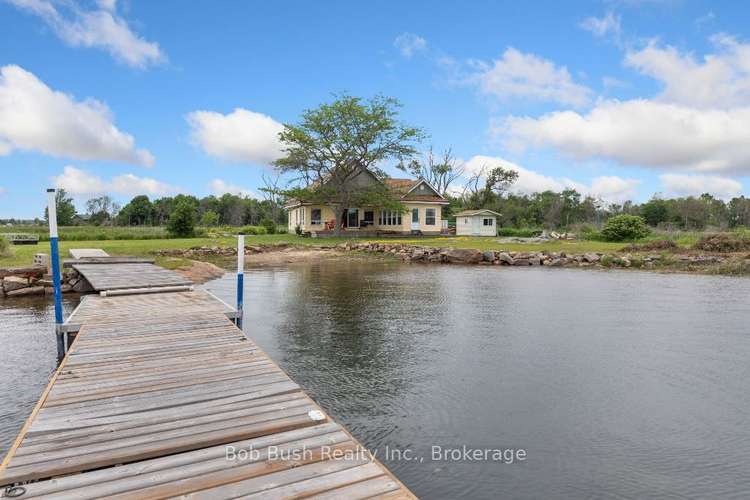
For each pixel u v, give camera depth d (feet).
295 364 23.75
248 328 31.50
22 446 11.21
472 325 32.60
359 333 30.19
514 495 12.96
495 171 203.31
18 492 9.30
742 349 26.76
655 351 26.30
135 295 35.09
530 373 22.56
